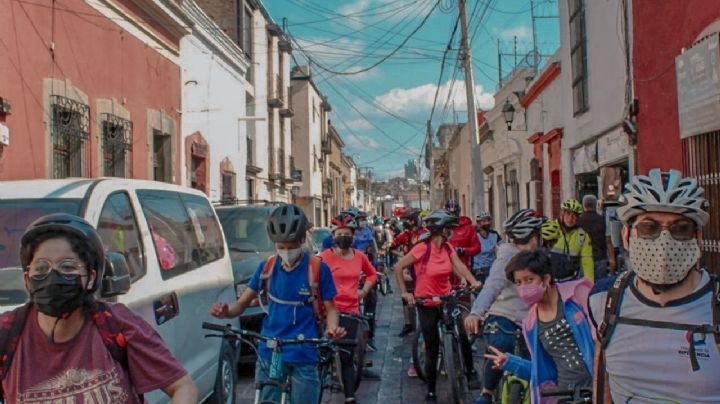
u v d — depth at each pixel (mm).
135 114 12750
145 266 4988
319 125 45250
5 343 2393
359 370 6973
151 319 4762
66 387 2379
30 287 2342
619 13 11180
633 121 10469
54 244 2348
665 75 9164
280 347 4371
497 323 5141
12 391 2379
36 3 9367
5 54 8602
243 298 4824
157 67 13969
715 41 7598
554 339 3965
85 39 10797
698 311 2570
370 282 7191
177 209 6180
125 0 12367
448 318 6668
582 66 13789
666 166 9211
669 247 2521
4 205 4602
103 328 2449
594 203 9508
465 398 6379
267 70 27797
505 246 5207
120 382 2445
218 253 6965
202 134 17188
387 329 11688
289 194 32281
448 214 6898
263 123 26312
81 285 2363
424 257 6848
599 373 2836
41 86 9445
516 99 21406
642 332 2615
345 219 7078
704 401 2500
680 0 8609
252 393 7559
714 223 7762
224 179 19281
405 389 7559
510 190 23688
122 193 5137
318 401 4547
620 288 2738
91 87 10969
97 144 11094
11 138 8680
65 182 4953
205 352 5957
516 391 4484
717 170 7836
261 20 26344
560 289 4008
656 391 2576
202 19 16953
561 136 15945
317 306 4672
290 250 4520
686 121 8383
